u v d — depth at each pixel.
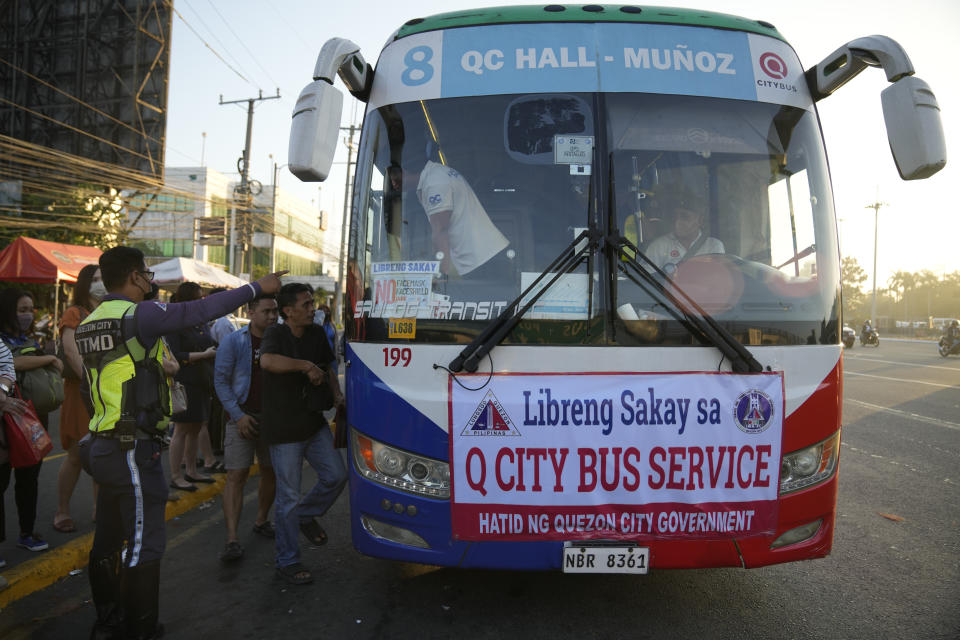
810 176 3.44
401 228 3.27
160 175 23.25
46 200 19.55
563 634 3.22
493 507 2.99
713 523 3.00
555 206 3.19
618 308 3.05
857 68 3.39
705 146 3.33
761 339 3.11
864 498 5.70
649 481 2.99
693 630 3.27
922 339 53.84
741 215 3.32
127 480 3.01
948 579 3.94
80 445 3.15
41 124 23.67
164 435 3.16
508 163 3.26
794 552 3.08
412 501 3.05
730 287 3.14
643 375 3.01
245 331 4.53
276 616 3.44
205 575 4.03
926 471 6.68
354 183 3.51
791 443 3.07
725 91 3.42
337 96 3.30
